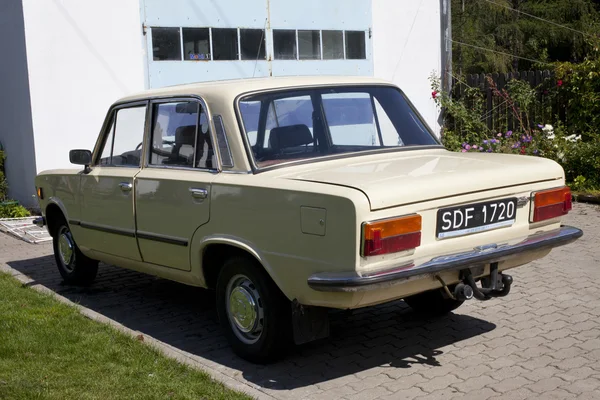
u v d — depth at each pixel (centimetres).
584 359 452
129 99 568
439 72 1388
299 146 475
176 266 511
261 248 431
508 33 2403
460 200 416
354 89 520
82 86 1000
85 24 993
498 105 1336
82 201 614
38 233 922
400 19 1320
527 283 630
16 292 626
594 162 1064
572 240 467
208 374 433
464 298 420
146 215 529
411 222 390
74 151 605
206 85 504
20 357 459
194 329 545
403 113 540
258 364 463
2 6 1017
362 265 379
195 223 480
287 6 1170
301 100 490
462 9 2442
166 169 518
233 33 1117
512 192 444
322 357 475
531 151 1129
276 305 440
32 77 965
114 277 712
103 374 432
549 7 2450
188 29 1074
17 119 1022
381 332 522
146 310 598
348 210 377
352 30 1254
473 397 402
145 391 406
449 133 1343
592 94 1160
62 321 535
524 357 459
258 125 467
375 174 421
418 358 467
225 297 475
